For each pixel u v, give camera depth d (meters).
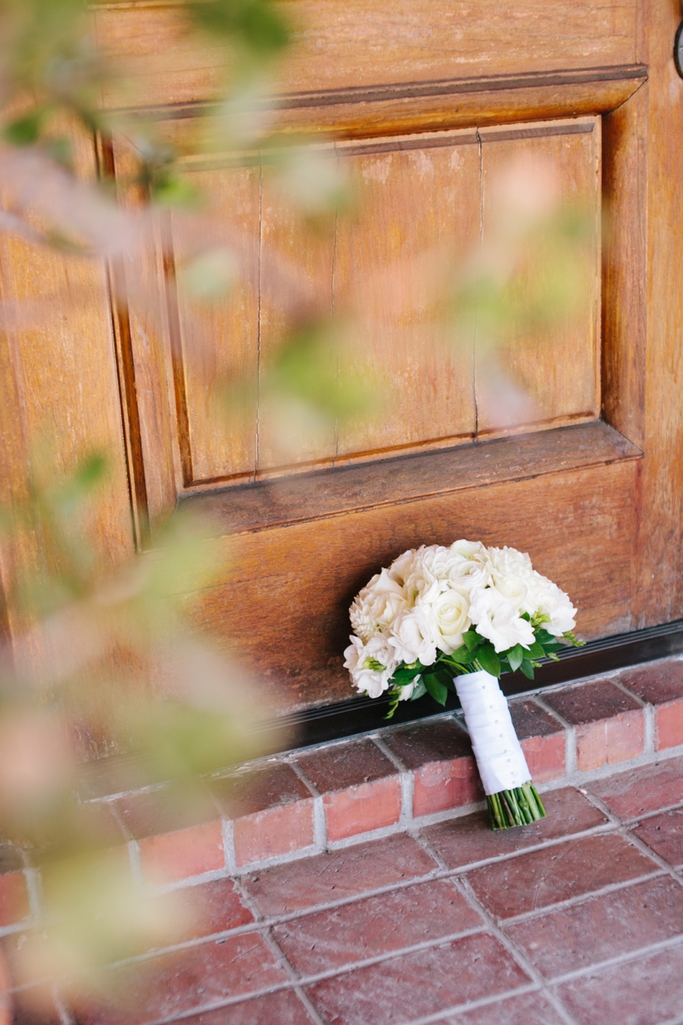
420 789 2.68
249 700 1.10
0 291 2.47
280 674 2.73
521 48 2.64
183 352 2.59
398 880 2.61
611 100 2.69
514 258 0.91
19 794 1.09
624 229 2.74
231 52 0.89
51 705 1.22
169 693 2.64
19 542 2.44
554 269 0.91
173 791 1.04
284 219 2.55
